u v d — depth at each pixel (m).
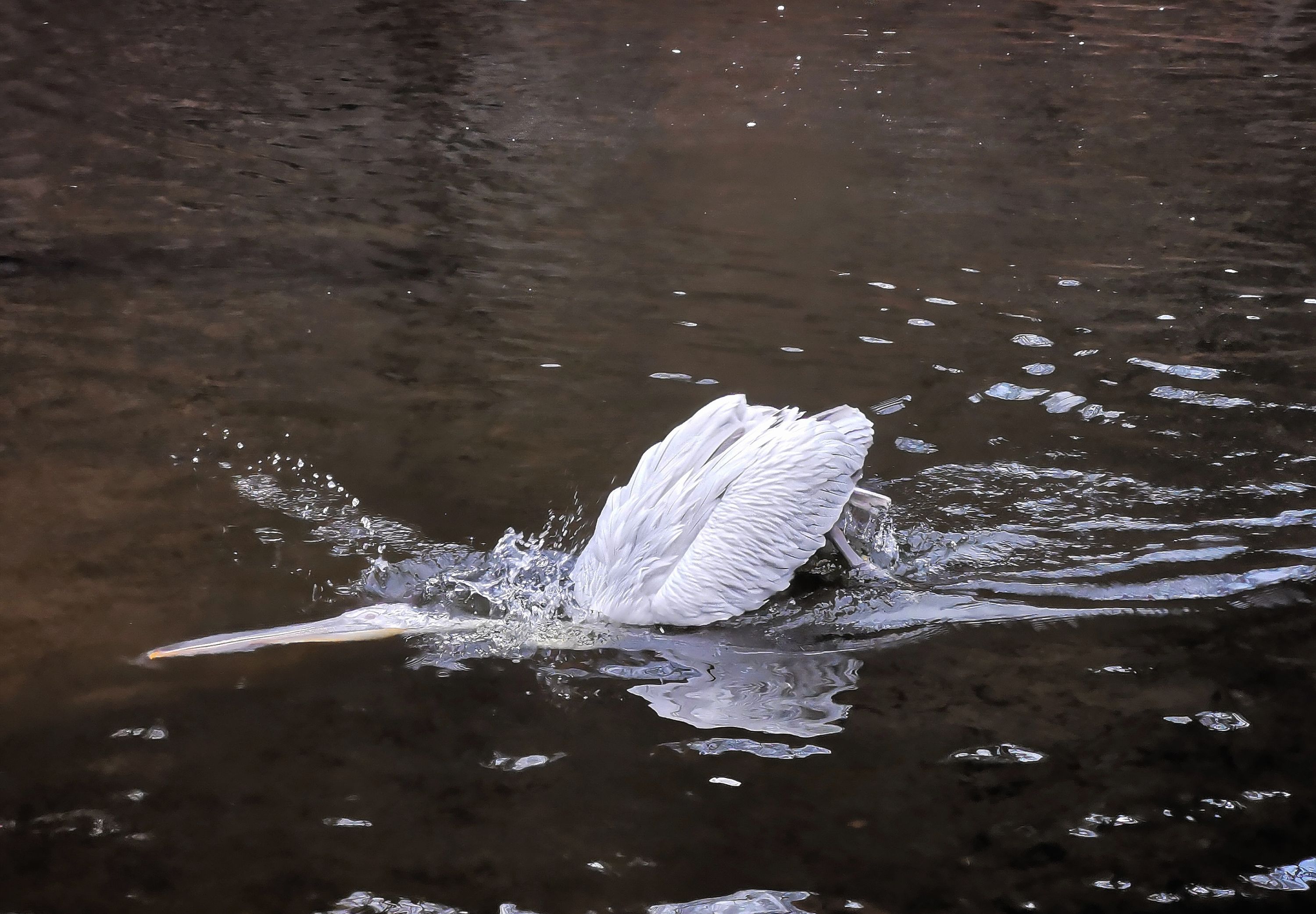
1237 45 14.77
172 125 11.12
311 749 3.94
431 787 3.75
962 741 3.95
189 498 5.38
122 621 4.58
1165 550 4.99
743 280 7.83
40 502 5.30
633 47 14.45
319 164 10.16
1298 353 6.66
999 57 14.05
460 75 13.09
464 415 6.16
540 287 7.74
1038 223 8.78
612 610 4.77
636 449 5.84
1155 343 6.83
